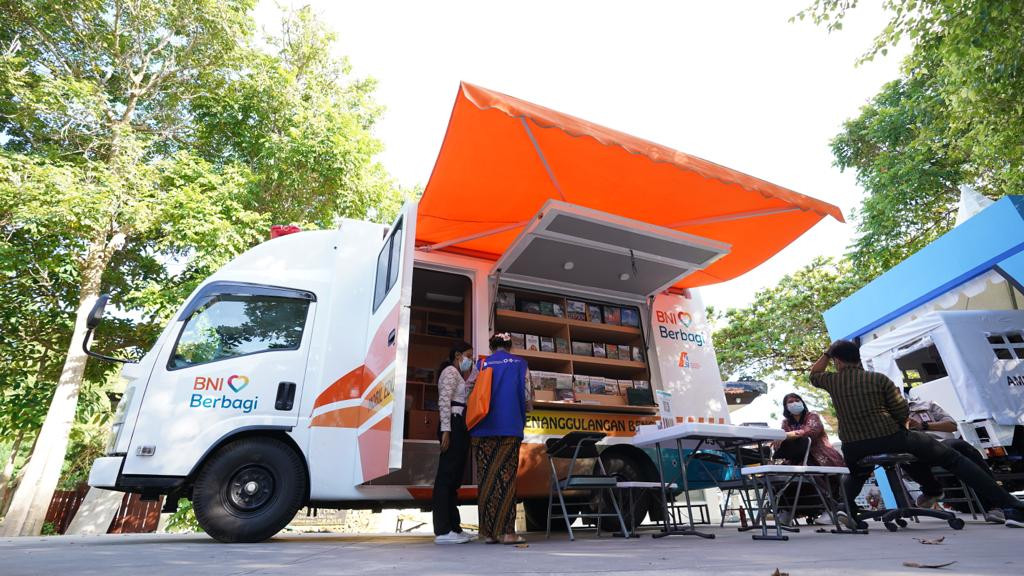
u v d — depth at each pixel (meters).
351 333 4.75
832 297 17.55
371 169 12.12
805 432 5.70
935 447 3.99
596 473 5.46
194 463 4.04
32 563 2.45
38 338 10.06
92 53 11.16
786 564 2.12
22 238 9.61
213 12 11.21
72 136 10.45
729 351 19.27
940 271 7.07
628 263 6.05
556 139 4.77
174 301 8.86
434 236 6.04
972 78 7.12
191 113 12.05
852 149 14.62
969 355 6.58
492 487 3.87
